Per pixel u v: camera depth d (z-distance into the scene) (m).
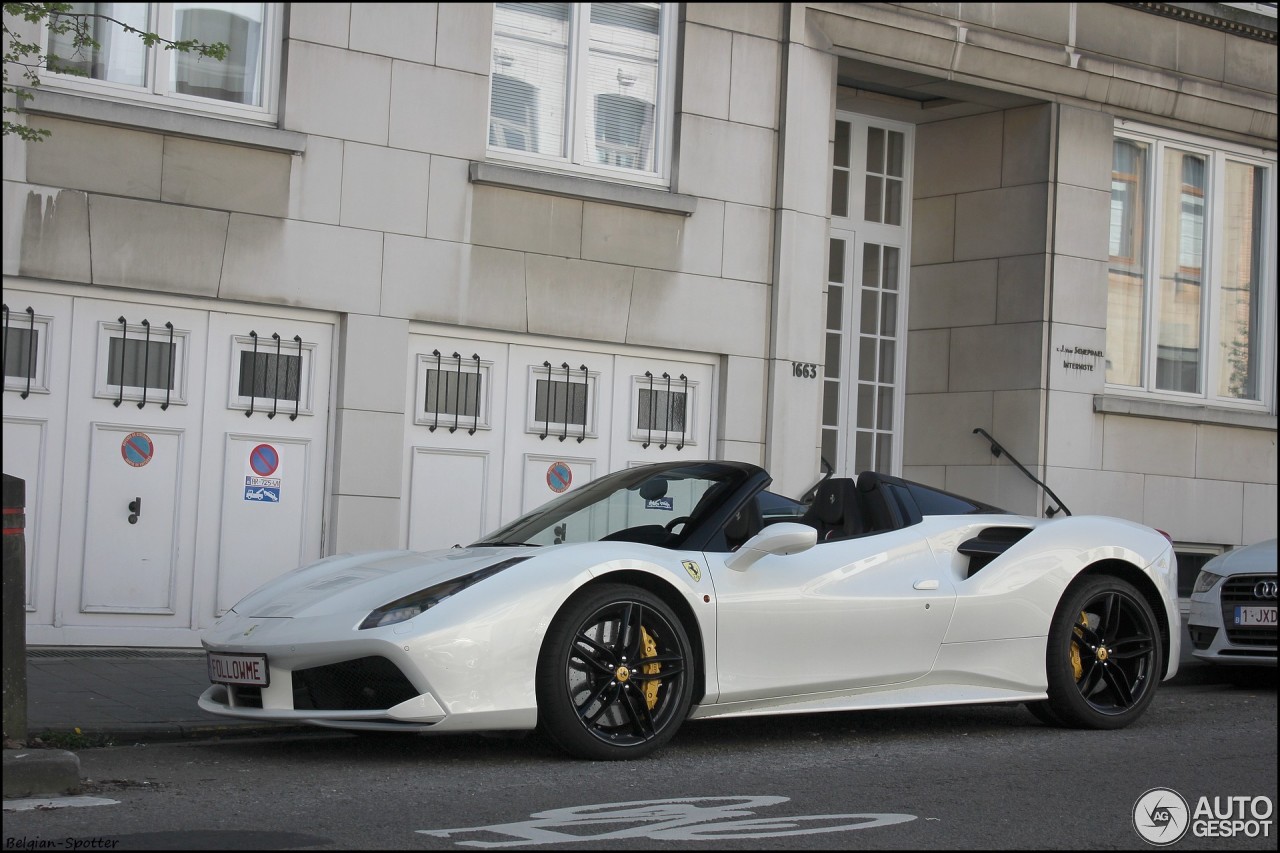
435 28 9.87
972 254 12.86
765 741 6.36
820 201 11.38
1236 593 8.73
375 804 4.75
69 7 7.89
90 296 8.78
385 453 9.58
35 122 8.57
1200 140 13.64
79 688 7.21
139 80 9.10
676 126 10.91
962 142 13.02
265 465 9.30
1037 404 12.29
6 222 8.47
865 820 4.59
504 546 6.27
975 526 6.80
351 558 6.38
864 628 6.23
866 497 6.68
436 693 5.23
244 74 9.41
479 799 4.85
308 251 9.36
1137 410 12.74
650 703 5.76
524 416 10.21
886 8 11.59
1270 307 14.05
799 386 11.21
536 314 10.16
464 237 9.92
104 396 8.80
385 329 9.62
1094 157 12.69
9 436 8.53
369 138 9.60
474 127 10.00
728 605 5.91
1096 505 12.56
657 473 6.62
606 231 10.48
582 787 5.09
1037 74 12.32
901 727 6.91
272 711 5.39
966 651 6.52
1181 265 13.61
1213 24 13.32
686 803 4.81
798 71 11.30
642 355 10.70
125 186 8.81
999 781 5.38
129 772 5.39
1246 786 5.38
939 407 12.98
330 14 9.50
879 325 13.09
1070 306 12.48
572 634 5.52
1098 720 6.84
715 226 10.95
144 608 8.88
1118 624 6.99
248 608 5.88
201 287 9.01
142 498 8.91
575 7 10.66
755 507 6.32
